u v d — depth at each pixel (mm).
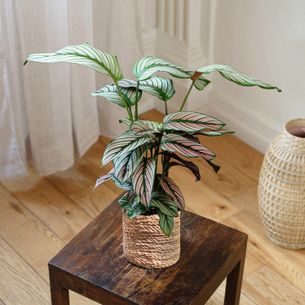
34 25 2168
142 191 1391
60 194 2420
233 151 2650
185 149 1408
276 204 2125
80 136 2477
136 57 2555
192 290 1563
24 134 2424
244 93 2625
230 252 1665
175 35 2654
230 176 2523
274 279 2109
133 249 1586
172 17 2617
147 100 2834
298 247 2205
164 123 1443
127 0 2359
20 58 2250
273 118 2566
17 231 2270
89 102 2473
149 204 1407
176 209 1488
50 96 2293
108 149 1394
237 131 2709
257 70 2535
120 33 2406
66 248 1661
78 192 2430
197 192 2443
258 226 2303
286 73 2432
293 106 2471
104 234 1696
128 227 1557
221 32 2588
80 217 2328
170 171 2533
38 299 2037
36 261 2160
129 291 1559
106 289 1564
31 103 2291
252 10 2430
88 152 2611
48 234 2260
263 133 2611
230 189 2461
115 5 2346
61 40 2236
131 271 1604
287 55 2395
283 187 2090
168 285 1572
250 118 2635
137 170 1415
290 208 2104
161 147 1420
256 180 2508
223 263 1635
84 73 2400
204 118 1456
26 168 2436
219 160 2600
